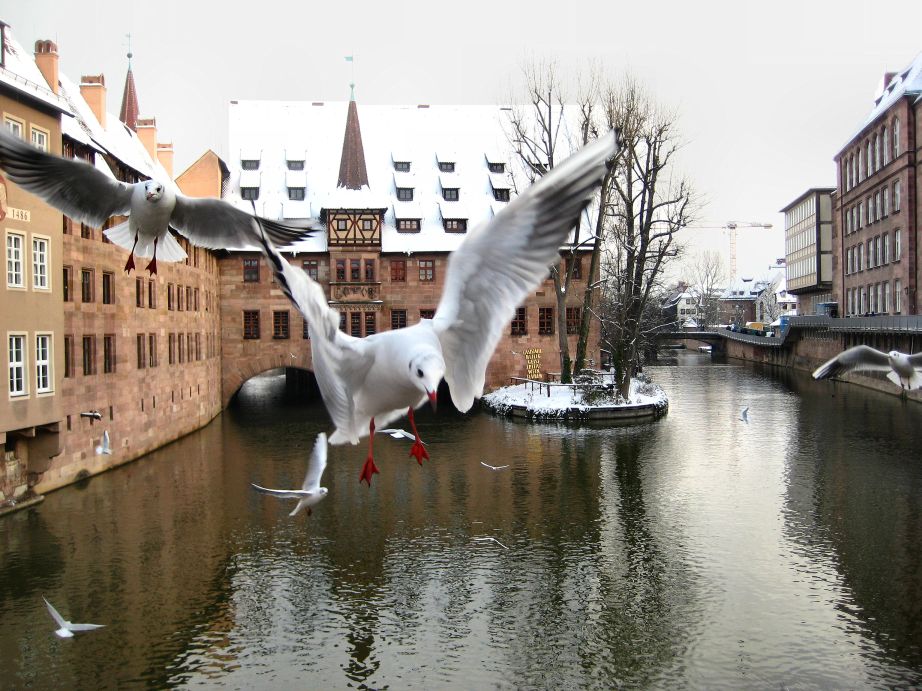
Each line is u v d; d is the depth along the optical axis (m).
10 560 21.61
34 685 14.94
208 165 53.84
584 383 48.47
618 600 18.77
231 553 22.20
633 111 46.75
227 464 34.22
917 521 24.33
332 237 54.56
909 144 56.62
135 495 28.56
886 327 51.72
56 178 7.29
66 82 37.47
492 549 22.48
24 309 25.58
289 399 60.34
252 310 53.62
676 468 32.28
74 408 30.06
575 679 15.16
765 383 66.31
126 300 34.44
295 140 62.06
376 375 5.34
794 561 21.09
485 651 16.33
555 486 29.69
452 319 5.12
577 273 57.50
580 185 4.34
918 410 46.97
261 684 15.00
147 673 15.41
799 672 15.27
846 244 74.31
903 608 18.02
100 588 19.62
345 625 17.58
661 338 87.44
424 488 29.69
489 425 44.50
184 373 42.69
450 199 59.50
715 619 17.64
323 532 24.14
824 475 30.41
